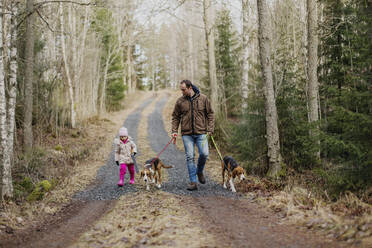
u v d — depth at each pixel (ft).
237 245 10.87
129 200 19.26
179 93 163.84
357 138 19.66
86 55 73.20
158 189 22.15
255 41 46.11
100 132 63.72
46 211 17.83
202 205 16.94
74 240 13.09
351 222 11.57
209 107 20.35
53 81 51.78
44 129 50.06
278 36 33.94
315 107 32.37
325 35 31.96
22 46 41.86
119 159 24.25
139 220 14.92
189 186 20.99
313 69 32.91
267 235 11.82
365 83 19.60
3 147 19.90
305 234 11.64
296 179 25.18
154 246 11.20
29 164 29.81
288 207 15.07
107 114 93.09
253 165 29.50
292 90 29.60
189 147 20.51
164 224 13.57
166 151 46.06
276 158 25.16
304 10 46.26
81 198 21.22
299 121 28.68
